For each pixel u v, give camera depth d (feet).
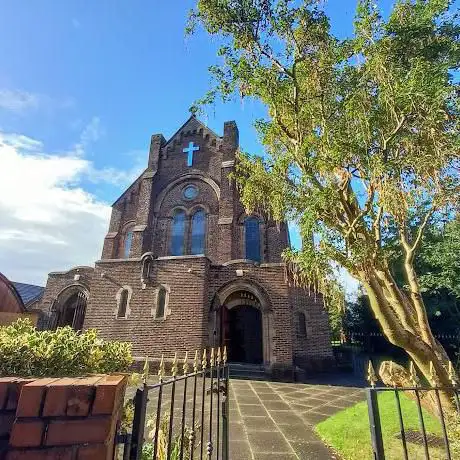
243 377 45.42
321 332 56.59
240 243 64.59
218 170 72.33
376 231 19.90
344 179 19.88
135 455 6.03
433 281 46.26
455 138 16.26
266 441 20.22
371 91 19.60
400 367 20.57
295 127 21.83
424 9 19.11
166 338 48.11
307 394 35.40
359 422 21.91
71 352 9.86
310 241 18.39
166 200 73.26
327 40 20.13
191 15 20.54
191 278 50.62
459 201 16.84
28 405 4.66
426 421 20.20
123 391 6.42
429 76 16.25
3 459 4.46
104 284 53.62
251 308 64.03
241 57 20.67
